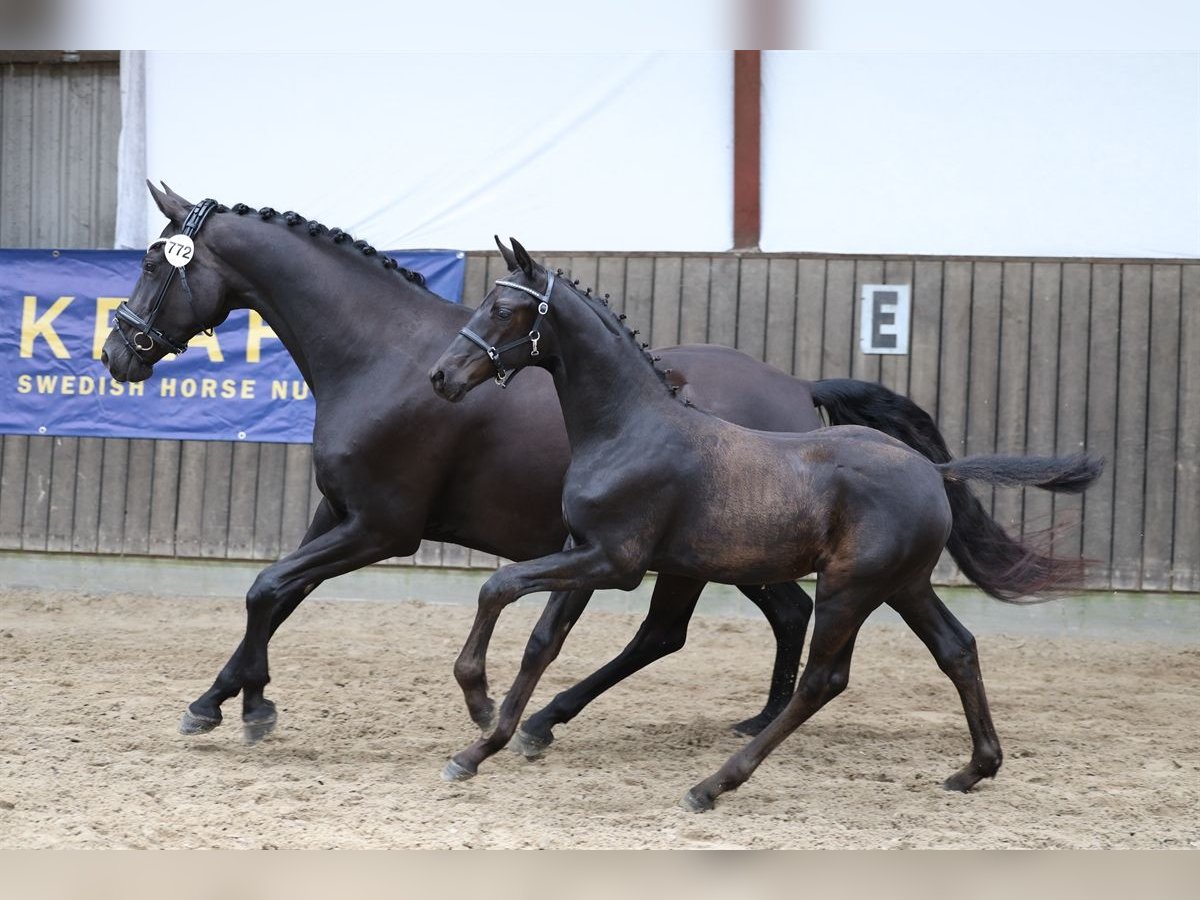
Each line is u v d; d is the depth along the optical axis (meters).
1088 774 6.44
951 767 6.54
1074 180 10.90
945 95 10.97
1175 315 10.81
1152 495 10.82
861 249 11.12
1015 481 5.85
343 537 6.45
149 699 7.63
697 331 11.23
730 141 11.20
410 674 8.80
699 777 6.20
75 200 12.23
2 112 12.30
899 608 5.95
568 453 6.48
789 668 7.18
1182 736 7.42
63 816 5.09
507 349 5.60
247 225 6.65
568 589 5.55
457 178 11.45
